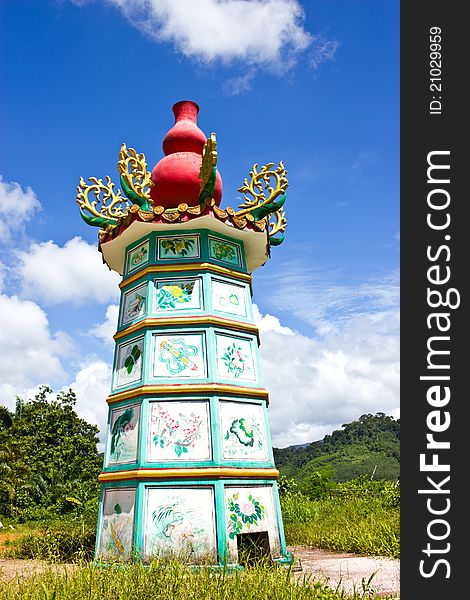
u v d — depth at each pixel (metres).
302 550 12.27
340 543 11.84
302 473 58.66
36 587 6.43
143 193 11.81
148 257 11.56
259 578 6.61
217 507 9.12
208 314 10.84
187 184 12.39
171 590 6.14
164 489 9.31
